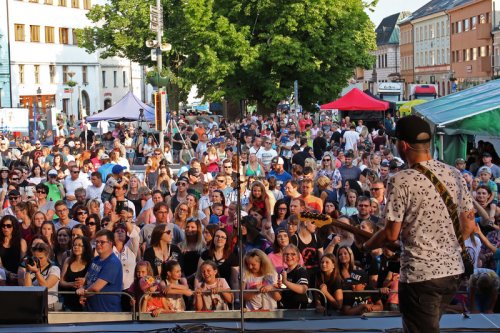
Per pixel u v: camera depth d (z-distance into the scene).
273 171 18.94
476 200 13.45
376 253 10.16
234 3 53.53
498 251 11.45
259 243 11.34
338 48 54.44
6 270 11.70
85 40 58.53
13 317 7.82
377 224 12.09
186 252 11.62
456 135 22.81
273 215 13.77
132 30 56.62
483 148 22.14
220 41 52.09
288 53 53.03
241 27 53.28
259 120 43.41
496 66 90.38
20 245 11.77
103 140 35.44
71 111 78.50
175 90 55.59
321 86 55.59
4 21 69.62
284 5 53.34
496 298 8.66
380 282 10.08
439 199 5.39
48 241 11.77
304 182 14.70
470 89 28.28
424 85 71.81
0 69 69.19
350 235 11.04
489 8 92.25
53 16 76.19
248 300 9.97
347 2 54.78
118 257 10.99
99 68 83.06
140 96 93.19
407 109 54.97
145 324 7.71
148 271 10.04
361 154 22.25
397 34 140.38
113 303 9.96
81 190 15.55
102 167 20.70
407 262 5.45
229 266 10.89
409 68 128.38
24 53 72.19
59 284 10.44
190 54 54.19
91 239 12.64
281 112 48.12
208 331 7.38
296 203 13.05
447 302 5.52
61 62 77.06
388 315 8.22
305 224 11.26
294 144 26.80
